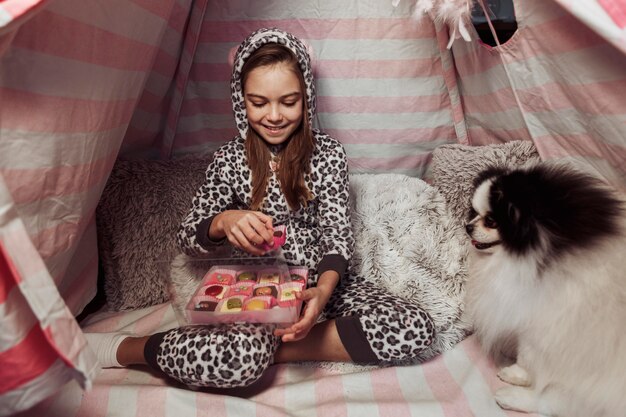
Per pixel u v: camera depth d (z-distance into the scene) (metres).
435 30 1.62
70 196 0.97
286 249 1.29
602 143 1.17
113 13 0.99
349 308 1.25
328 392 1.15
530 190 0.99
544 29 1.16
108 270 1.52
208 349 1.05
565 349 0.96
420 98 1.74
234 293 1.12
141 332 1.38
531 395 1.07
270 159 1.29
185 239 1.26
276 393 1.15
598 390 0.93
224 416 1.06
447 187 1.61
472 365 1.23
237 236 1.11
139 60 1.17
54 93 0.86
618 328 0.90
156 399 1.10
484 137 1.72
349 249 1.27
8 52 0.76
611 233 0.93
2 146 0.78
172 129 1.79
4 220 0.68
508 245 1.01
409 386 1.17
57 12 0.83
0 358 0.73
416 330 1.17
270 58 1.15
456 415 1.07
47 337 0.71
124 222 1.52
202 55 1.70
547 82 1.24
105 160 1.12
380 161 1.86
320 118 1.76
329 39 1.64
